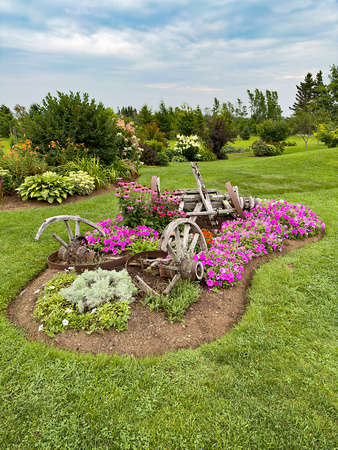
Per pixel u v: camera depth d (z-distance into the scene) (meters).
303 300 3.46
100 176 9.88
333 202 8.16
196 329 2.97
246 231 5.10
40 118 10.19
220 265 3.87
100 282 3.22
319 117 28.66
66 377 2.34
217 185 10.70
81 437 1.90
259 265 4.46
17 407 2.08
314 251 4.85
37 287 3.69
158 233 5.15
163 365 2.48
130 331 2.87
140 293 3.44
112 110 14.34
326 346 2.69
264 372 2.40
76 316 2.93
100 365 2.45
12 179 8.33
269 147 27.86
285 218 5.82
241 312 3.32
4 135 37.00
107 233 4.59
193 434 1.92
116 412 2.05
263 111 75.31
